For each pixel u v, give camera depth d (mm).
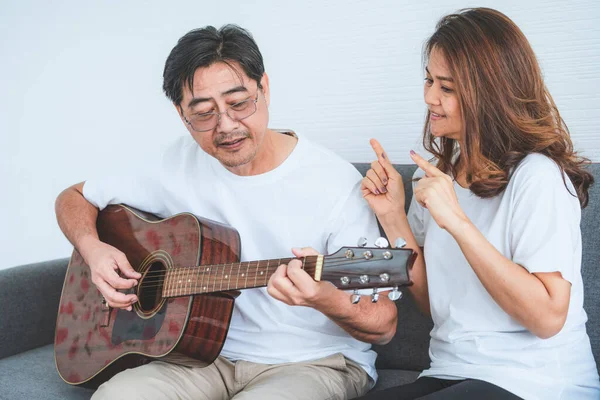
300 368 1804
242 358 1896
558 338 1562
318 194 1853
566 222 1506
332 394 1742
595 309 1775
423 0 2359
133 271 1938
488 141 1625
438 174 1546
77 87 3094
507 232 1572
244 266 1697
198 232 1868
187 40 1761
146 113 2963
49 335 2348
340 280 1521
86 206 2152
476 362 1591
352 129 2533
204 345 1795
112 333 1950
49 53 3131
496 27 1600
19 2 3156
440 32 1646
